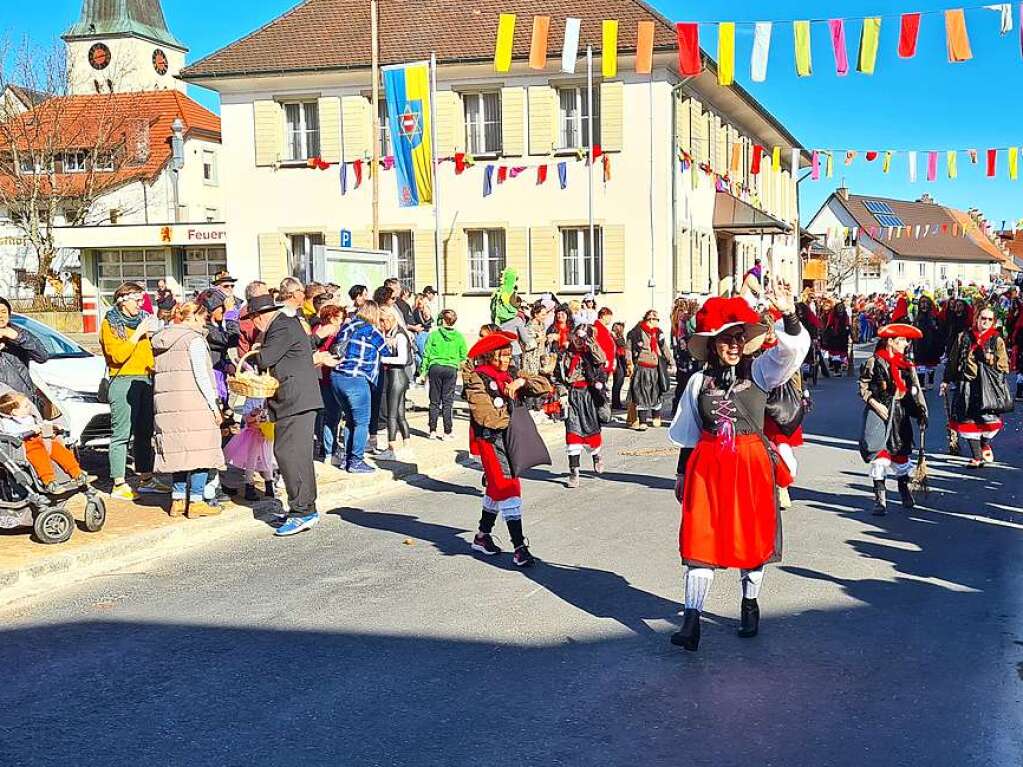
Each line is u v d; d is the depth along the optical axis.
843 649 6.30
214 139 50.78
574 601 7.37
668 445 15.67
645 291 28.44
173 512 9.95
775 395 6.47
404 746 4.97
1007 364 12.96
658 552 8.84
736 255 37.84
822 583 7.78
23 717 5.40
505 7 30.06
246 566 8.52
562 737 5.05
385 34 30.17
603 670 5.98
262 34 31.12
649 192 28.22
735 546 6.15
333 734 5.12
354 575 8.17
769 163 43.91
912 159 23.91
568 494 11.68
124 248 40.84
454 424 17.41
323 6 31.55
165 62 72.81
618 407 19.86
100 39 69.31
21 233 50.97
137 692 5.74
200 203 49.69
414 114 23.44
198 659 6.27
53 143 46.12
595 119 28.72
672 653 6.26
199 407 9.67
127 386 10.72
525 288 29.12
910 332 10.28
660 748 4.92
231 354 11.67
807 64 15.02
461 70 28.95
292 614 7.15
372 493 11.84
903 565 8.31
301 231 30.41
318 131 30.53
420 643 6.49
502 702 5.51
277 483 11.24
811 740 5.00
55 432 8.96
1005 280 84.56
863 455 10.35
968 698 5.52
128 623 7.01
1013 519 10.05
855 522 9.93
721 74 15.27
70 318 42.44
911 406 10.41
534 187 28.86
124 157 47.81
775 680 5.80
